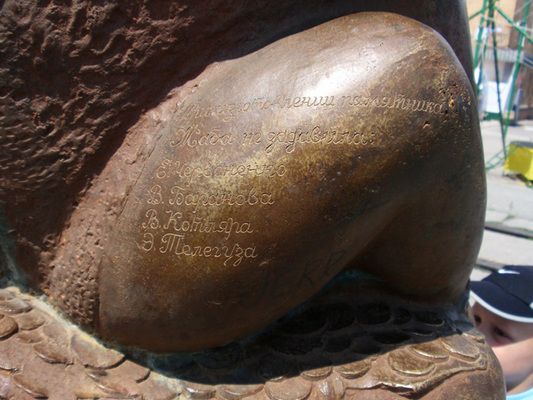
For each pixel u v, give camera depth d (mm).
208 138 926
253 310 955
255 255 903
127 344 1034
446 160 948
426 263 1080
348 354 1041
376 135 895
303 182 887
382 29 947
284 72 929
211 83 978
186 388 994
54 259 1075
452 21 1192
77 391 961
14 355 981
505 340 1677
